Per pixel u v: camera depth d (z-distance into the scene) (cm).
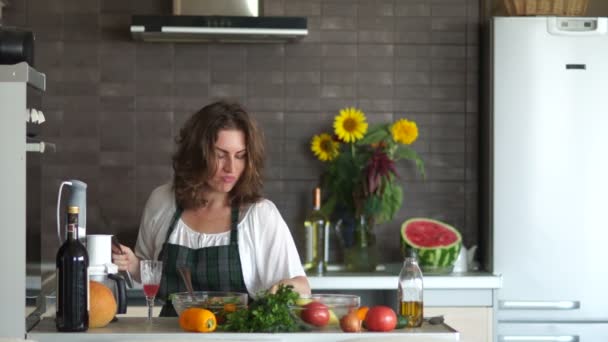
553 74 433
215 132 270
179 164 278
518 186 434
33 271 267
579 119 434
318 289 414
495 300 419
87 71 453
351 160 448
